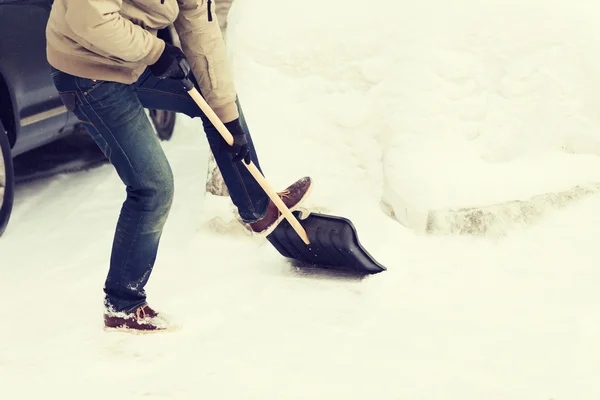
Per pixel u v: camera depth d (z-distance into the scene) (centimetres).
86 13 264
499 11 446
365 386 267
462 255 383
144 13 284
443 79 432
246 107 450
